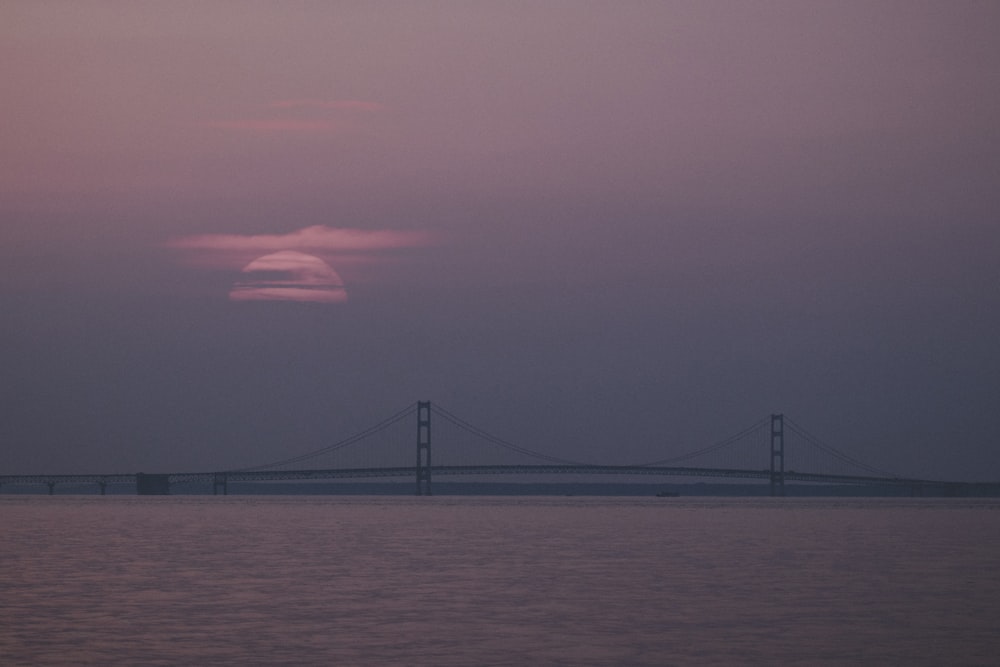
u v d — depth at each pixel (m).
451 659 72.31
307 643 77.88
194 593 106.25
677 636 81.06
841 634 82.06
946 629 84.44
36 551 161.25
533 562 142.88
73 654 73.62
